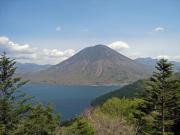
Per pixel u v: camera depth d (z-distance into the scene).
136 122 52.41
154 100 43.94
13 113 25.03
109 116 59.72
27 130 27.17
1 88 24.11
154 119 45.41
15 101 25.48
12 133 24.80
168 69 42.59
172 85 42.84
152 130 45.41
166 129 49.72
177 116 49.56
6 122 24.86
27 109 26.97
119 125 52.62
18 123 25.64
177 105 46.72
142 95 49.75
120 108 66.50
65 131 44.91
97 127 51.94
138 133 50.72
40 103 32.38
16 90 25.55
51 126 37.50
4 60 25.30
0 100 24.30
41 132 33.69
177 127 50.56
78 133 48.50
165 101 42.91
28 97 26.23
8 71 25.39
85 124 50.25
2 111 24.69
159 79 42.97
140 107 49.09
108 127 52.22
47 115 37.22
